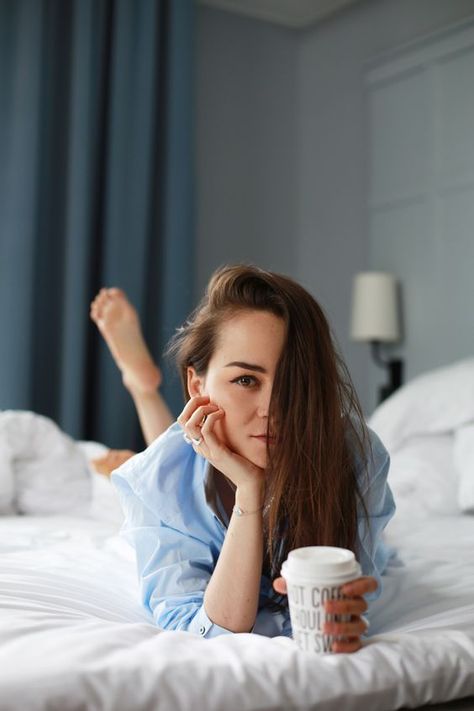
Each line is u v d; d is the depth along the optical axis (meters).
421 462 2.16
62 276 3.06
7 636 0.80
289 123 3.72
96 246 3.16
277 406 0.93
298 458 0.94
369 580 0.80
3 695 0.67
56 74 3.09
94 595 1.09
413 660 0.80
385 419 2.36
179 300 3.25
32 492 1.96
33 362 3.00
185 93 3.28
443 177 3.02
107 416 3.05
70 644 0.77
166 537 1.05
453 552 1.48
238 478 0.94
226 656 0.77
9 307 2.90
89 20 3.05
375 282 3.06
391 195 3.24
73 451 2.11
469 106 2.93
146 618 1.07
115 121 3.12
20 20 2.94
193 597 1.00
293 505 0.96
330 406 0.95
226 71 3.57
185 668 0.73
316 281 3.62
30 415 2.11
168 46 3.28
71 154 3.02
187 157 3.29
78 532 1.62
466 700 0.84
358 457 1.02
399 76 3.22
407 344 3.15
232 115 3.59
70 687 0.69
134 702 0.69
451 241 2.99
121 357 1.81
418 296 3.11
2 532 1.59
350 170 3.45
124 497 1.09
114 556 1.36
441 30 3.01
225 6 3.55
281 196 3.70
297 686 0.74
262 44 3.67
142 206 3.17
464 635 0.88
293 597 0.80
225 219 3.56
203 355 0.98
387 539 1.58
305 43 3.70
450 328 2.98
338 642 0.80
